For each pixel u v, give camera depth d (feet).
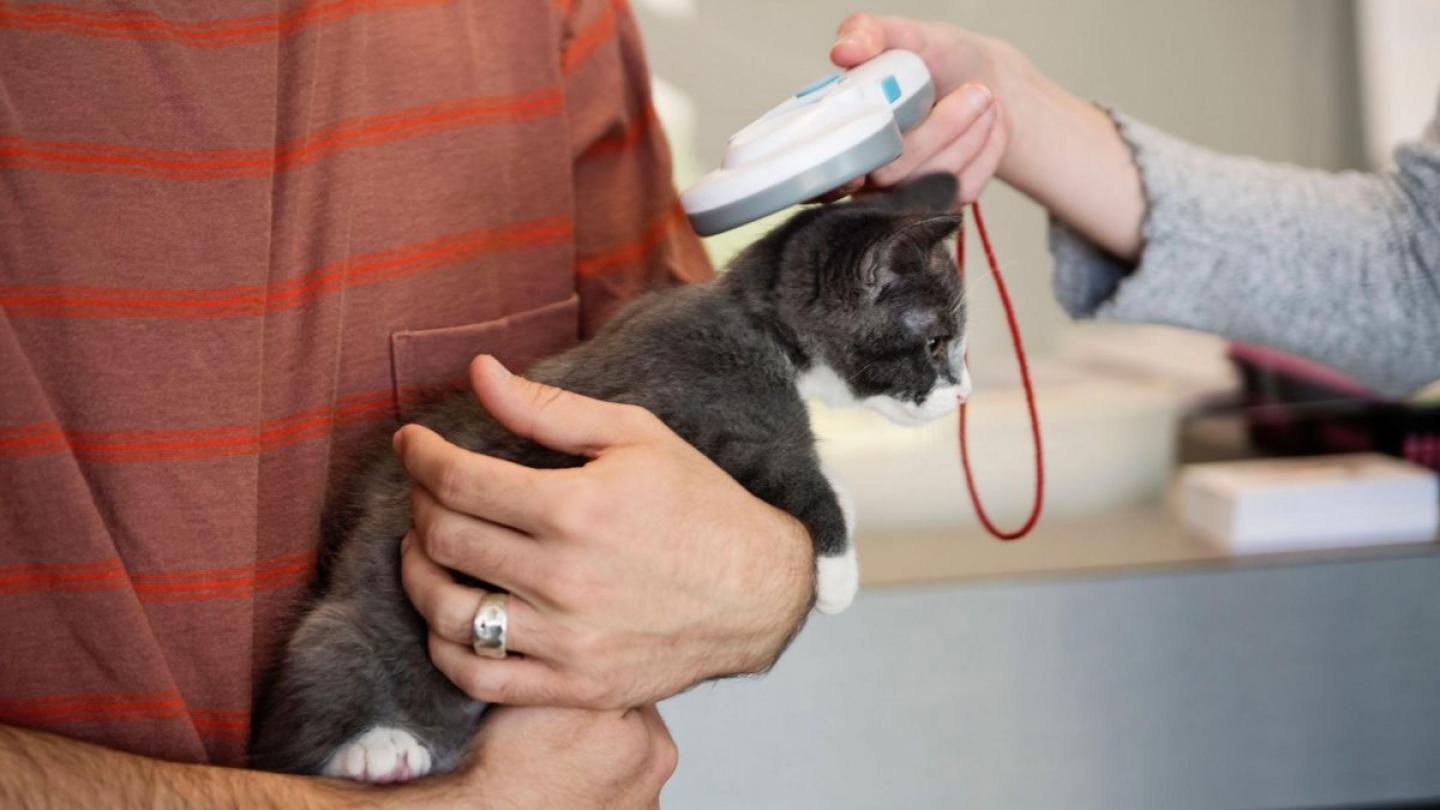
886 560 6.64
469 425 3.45
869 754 6.27
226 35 3.20
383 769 3.13
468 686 2.97
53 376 2.94
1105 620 6.30
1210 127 6.92
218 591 3.08
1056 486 7.16
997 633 6.26
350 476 3.50
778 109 3.45
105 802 2.70
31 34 2.98
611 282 4.26
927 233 3.61
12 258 2.90
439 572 3.04
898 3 6.72
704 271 4.50
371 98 3.48
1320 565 6.36
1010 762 6.36
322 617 3.31
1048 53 6.81
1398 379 4.59
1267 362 7.08
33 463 2.82
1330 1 6.77
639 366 3.48
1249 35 6.80
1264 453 7.31
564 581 2.83
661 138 4.35
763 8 6.63
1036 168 4.35
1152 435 7.18
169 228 3.09
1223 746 6.46
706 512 2.98
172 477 3.04
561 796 3.10
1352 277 4.37
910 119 3.45
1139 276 4.36
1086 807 6.41
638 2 6.56
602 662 2.92
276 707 3.23
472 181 3.70
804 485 3.55
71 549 2.86
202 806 2.77
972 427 7.06
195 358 3.08
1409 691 6.48
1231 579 6.31
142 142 3.08
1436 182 4.30
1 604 2.85
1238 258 4.32
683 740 6.17
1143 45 6.80
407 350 3.57
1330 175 4.60
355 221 3.44
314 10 3.31
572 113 4.08
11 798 2.62
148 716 2.94
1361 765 6.50
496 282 3.82
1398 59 6.82
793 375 3.74
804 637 6.17
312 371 3.28
